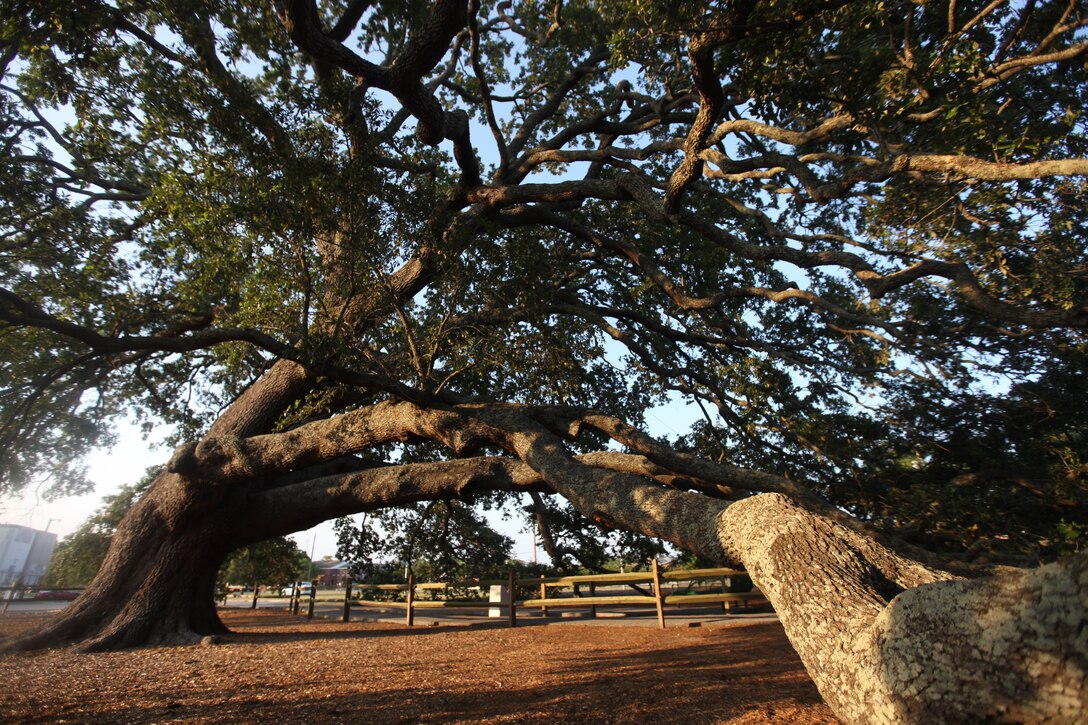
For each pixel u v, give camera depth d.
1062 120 6.80
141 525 12.17
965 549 7.49
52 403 13.02
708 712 5.19
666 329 12.74
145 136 9.40
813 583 3.30
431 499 10.93
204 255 8.91
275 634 13.16
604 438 13.40
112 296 8.83
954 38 5.76
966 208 8.30
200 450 10.94
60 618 11.33
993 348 10.03
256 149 7.89
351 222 8.35
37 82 9.58
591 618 14.91
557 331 11.66
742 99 8.24
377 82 9.23
